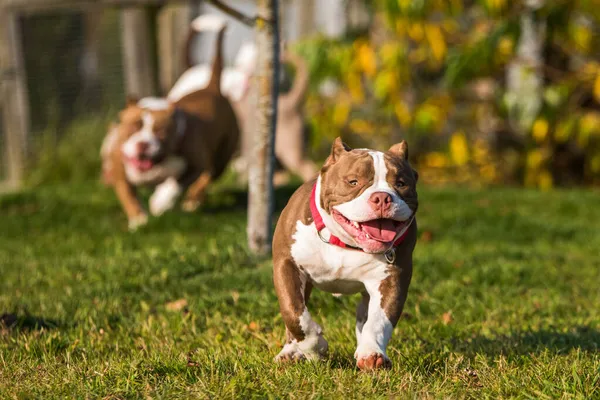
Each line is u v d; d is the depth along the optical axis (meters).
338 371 5.34
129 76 18.50
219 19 13.88
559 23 16.06
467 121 17.47
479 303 7.85
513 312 7.66
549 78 16.81
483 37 15.78
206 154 12.27
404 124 16.47
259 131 8.99
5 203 13.67
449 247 10.62
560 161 17.12
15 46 18.16
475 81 17.05
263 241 9.16
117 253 9.65
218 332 6.83
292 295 5.39
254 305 7.62
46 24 18.30
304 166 14.38
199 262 8.84
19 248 10.50
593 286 8.84
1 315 7.01
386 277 5.34
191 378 5.30
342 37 17.61
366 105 17.77
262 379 5.21
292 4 18.42
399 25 16.00
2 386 5.20
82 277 8.74
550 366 5.55
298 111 14.32
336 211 5.12
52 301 7.73
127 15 18.30
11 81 18.20
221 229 11.04
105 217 12.62
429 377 5.41
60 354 6.18
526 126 16.22
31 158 18.41
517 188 16.31
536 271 9.20
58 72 18.47
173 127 11.64
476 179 17.05
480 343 6.43
